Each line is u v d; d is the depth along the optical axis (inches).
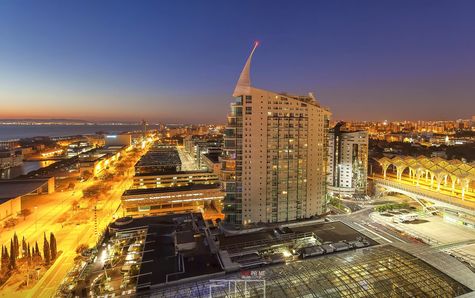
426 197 6692.9
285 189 5585.6
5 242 5310.0
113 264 3698.3
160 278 3198.8
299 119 5620.1
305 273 3036.4
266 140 5413.4
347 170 7834.6
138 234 4416.8
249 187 5378.9
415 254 3472.0
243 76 5285.4
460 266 3216.0
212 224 5679.1
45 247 4323.3
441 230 5580.7
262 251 4466.0
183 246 3789.4
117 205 7475.4
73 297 3221.0
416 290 2770.7
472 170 6195.9
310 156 5782.5
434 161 7317.9
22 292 3730.3
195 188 7135.8
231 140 5428.2
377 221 5994.1
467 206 5713.6
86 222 6254.9
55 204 7662.4
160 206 6840.6
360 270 3068.4
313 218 5762.8
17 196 6815.9
